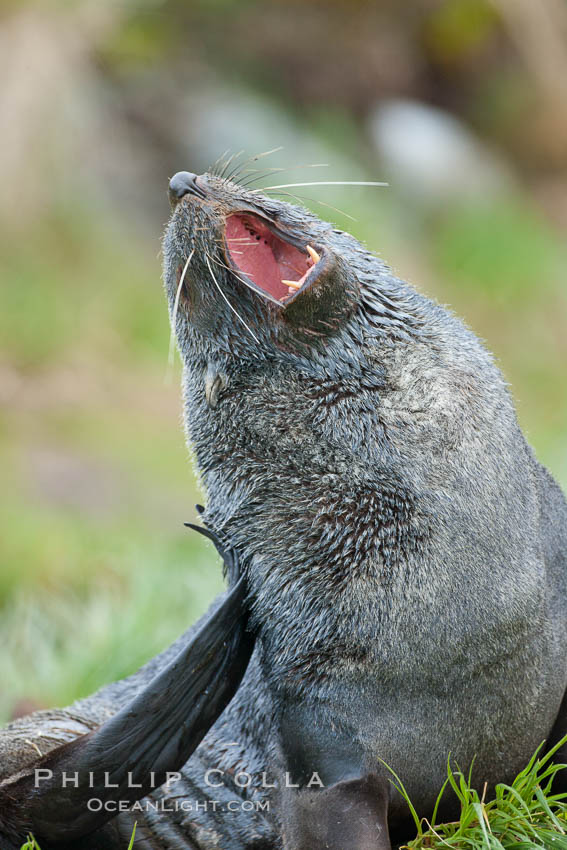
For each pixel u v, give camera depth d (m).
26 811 17.97
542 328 83.81
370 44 91.25
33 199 77.88
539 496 18.58
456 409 17.41
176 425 69.88
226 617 17.61
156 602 35.03
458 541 16.92
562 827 17.75
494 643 17.02
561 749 18.69
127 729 17.34
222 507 18.36
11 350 73.56
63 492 60.69
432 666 16.89
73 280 77.31
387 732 17.06
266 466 17.80
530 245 87.81
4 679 31.61
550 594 18.14
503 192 91.44
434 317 18.55
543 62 94.69
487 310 83.94
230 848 18.88
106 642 31.70
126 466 64.25
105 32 82.12
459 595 16.84
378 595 16.89
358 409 17.53
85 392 72.00
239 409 18.14
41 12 79.62
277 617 17.59
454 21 91.69
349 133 87.56
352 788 16.78
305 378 17.98
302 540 17.38
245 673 19.59
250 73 88.56
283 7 89.56
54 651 33.88
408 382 17.59
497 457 17.48
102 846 18.92
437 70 94.50
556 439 57.91
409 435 17.27
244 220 19.06
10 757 19.48
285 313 17.66
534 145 95.38
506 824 17.45
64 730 20.42
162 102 83.56
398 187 87.38
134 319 76.69
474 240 86.38
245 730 19.34
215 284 18.19
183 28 87.06
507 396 18.39
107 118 81.81
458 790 17.41
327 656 17.14
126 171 81.94
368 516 17.11
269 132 82.69
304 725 17.28
